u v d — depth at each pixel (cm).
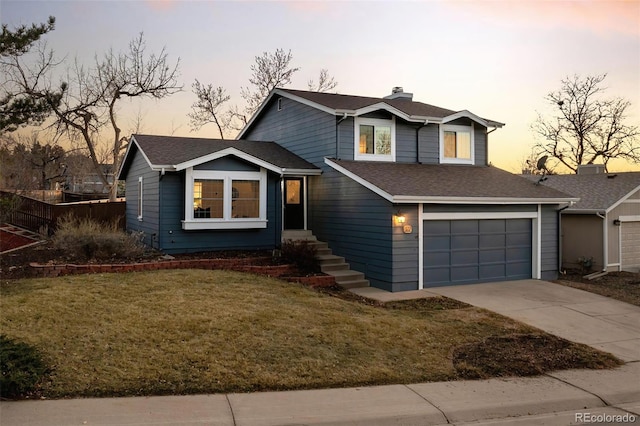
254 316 841
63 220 1859
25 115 1145
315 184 1655
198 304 884
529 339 870
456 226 1360
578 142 3628
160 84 3136
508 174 1694
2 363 555
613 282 1492
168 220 1459
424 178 1452
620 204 1742
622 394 636
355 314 942
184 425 481
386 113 1609
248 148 1769
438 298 1173
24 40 1106
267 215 1583
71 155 4062
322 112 1617
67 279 1043
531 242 1493
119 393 550
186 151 1583
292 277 1253
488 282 1411
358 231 1398
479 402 586
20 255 1380
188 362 638
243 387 588
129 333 721
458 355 765
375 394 596
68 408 504
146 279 1059
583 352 814
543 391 635
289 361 673
